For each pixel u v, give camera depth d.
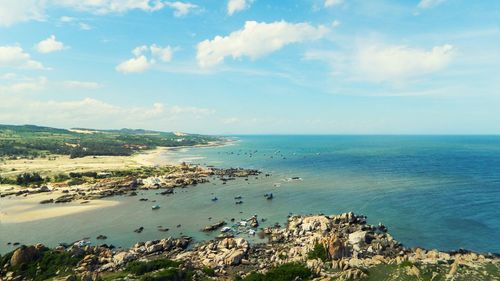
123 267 66.44
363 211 111.00
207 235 90.81
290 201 128.88
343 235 84.62
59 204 125.19
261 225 98.75
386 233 88.38
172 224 100.88
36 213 112.38
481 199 124.06
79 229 96.12
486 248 78.38
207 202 129.00
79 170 194.88
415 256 68.44
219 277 62.50
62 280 55.59
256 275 59.38
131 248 79.50
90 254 71.06
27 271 62.62
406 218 102.06
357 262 63.47
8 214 111.00
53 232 93.38
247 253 74.62
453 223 96.38
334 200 128.12
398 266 60.75
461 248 77.62
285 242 83.06
